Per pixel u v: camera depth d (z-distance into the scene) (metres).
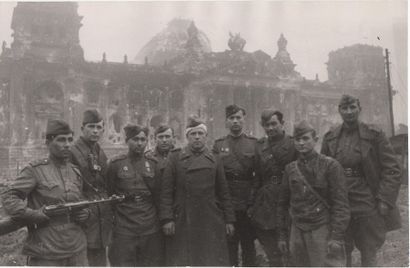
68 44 44.88
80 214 5.44
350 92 45.50
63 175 5.45
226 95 48.94
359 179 6.66
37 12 43.94
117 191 6.59
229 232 6.70
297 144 6.19
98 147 6.76
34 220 5.00
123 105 47.84
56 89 44.44
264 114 7.00
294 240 6.25
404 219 12.08
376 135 6.65
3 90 42.09
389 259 8.70
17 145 40.94
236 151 7.32
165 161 7.16
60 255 5.17
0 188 15.01
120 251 6.36
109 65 47.06
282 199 6.51
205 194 6.59
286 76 50.75
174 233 6.62
